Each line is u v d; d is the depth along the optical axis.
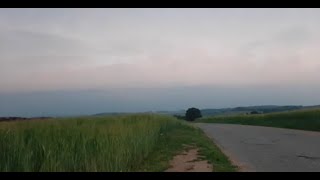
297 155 15.80
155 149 17.53
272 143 21.41
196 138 24.05
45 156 9.91
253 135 28.16
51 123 12.66
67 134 11.64
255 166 12.81
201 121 83.06
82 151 10.78
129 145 13.06
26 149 9.89
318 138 24.55
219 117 81.12
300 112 49.97
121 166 11.37
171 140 22.27
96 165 10.60
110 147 11.53
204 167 12.52
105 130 12.92
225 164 13.16
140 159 13.62
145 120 22.41
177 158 14.73
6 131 10.42
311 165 12.99
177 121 38.31
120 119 19.81
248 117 64.88
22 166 9.55
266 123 50.34
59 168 9.81
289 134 28.73
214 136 27.61
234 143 21.75
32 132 11.06
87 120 16.09
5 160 9.70
